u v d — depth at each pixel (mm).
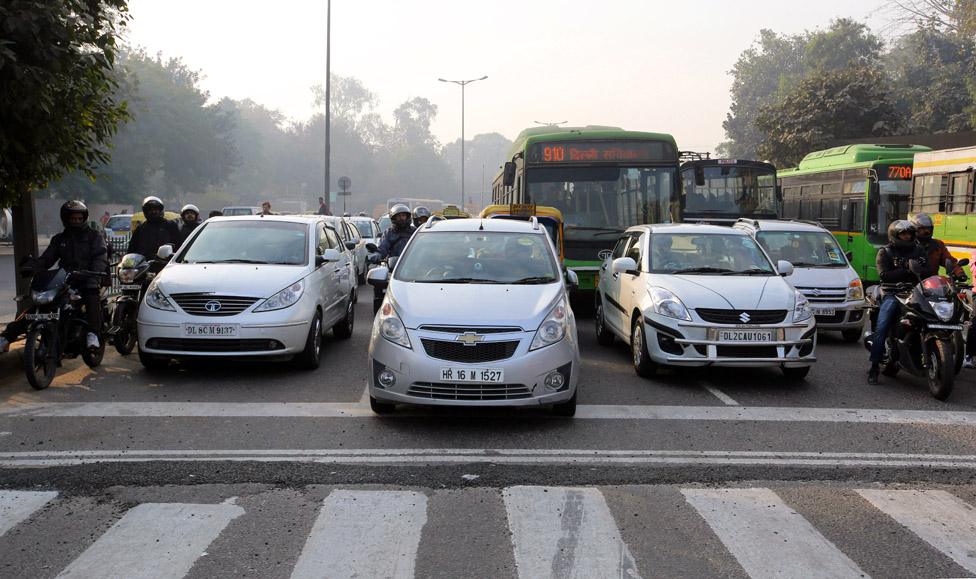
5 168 9055
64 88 8531
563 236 14070
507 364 6445
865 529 4566
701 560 4121
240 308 8461
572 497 5016
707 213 20906
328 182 34812
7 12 7500
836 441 6410
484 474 5453
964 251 14578
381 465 5637
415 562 4062
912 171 17422
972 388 8555
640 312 8805
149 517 4637
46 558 4086
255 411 7184
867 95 40281
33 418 6879
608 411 7309
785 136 41094
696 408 7465
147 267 10219
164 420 6844
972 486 5340
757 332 8125
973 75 42375
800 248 12758
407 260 7941
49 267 8586
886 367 9086
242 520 4602
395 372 6562
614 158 14133
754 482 5367
